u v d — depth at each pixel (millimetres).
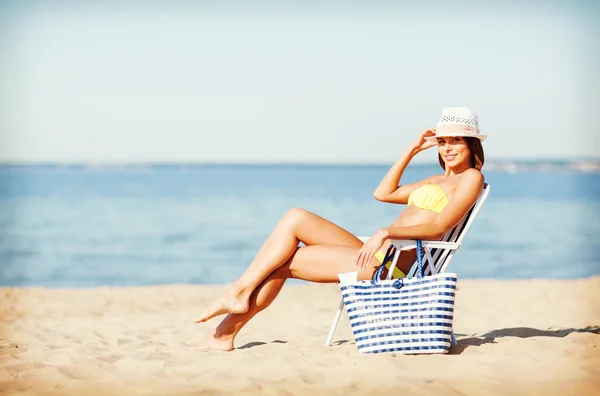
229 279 16188
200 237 24594
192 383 4672
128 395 4434
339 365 5062
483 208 35719
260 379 4703
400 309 5336
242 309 5652
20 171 115812
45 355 5672
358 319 5387
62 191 52625
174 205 38219
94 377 4898
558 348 5695
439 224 5391
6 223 29453
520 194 47844
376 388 4465
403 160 6242
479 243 22156
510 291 10656
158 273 17109
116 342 6516
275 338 6703
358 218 30312
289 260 5793
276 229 5766
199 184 62344
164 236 24891
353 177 79500
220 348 5816
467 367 4980
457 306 9023
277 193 47750
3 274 16906
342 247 5715
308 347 5922
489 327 7254
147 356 5574
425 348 5312
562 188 56562
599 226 28141
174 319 8445
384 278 5621
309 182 65688
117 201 41656
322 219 5844
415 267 5918
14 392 4523
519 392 4391
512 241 22609
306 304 9562
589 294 10203
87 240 23906
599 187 61000
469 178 5535
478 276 16094
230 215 32594
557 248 21078
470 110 5910
